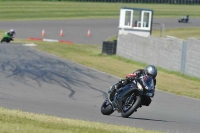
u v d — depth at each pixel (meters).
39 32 176.50
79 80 75.81
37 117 36.69
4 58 97.19
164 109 54.88
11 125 30.83
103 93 64.94
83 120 40.34
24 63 91.94
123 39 117.31
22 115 36.94
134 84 43.66
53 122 34.12
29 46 127.38
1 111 38.28
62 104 53.28
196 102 62.41
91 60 106.62
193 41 87.75
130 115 48.25
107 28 191.88
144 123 43.19
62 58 106.00
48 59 101.69
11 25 186.12
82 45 150.12
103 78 80.19
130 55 113.12
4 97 55.31
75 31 182.62
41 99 56.19
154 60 102.50
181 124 44.59
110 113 46.47
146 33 144.25
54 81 72.88
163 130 39.66
